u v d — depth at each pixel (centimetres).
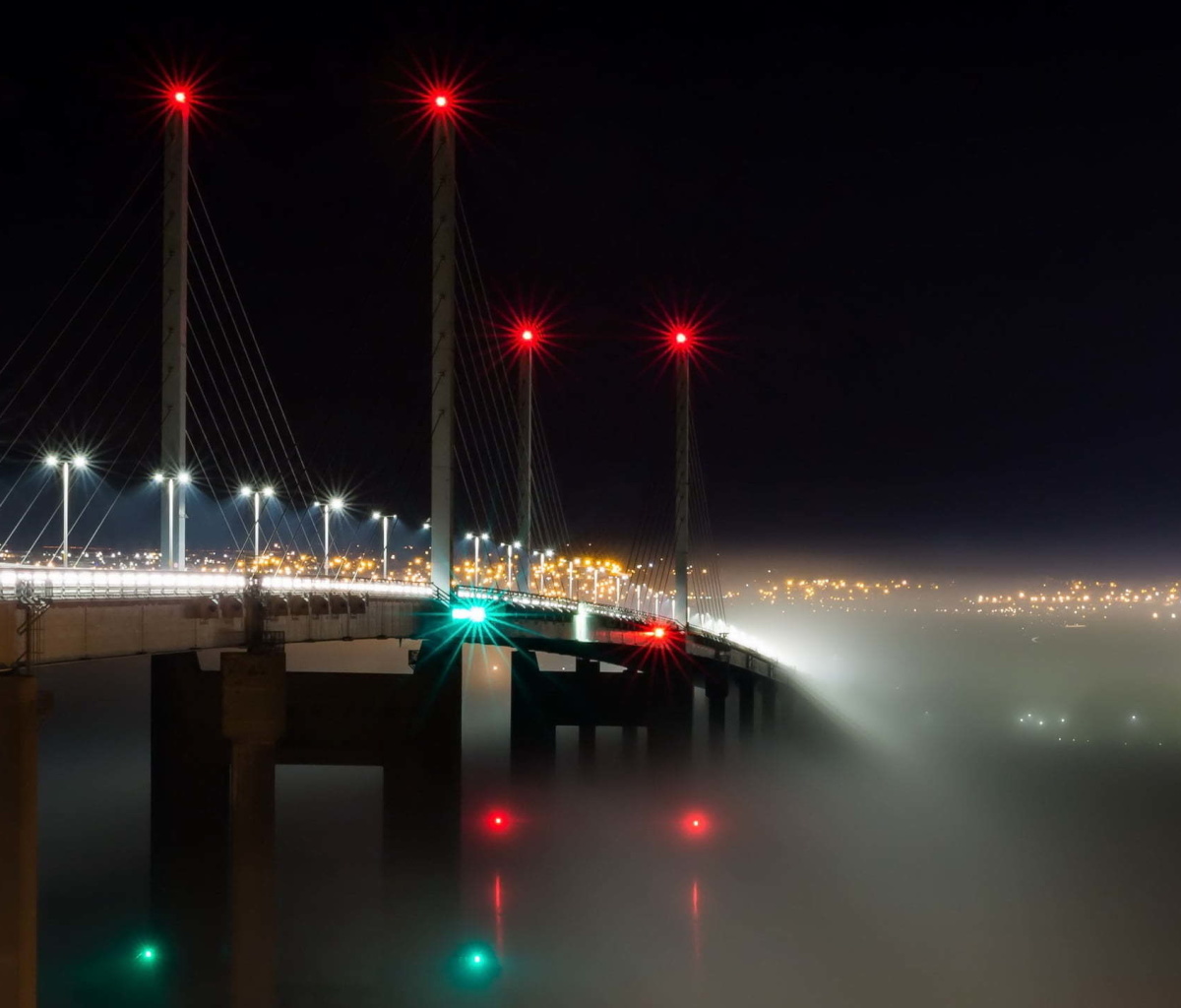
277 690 4403
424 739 5425
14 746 3005
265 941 4375
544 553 11112
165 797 5306
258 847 4391
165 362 5256
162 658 5369
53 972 5062
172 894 5262
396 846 5366
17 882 2988
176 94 5384
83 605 3406
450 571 6219
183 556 5222
